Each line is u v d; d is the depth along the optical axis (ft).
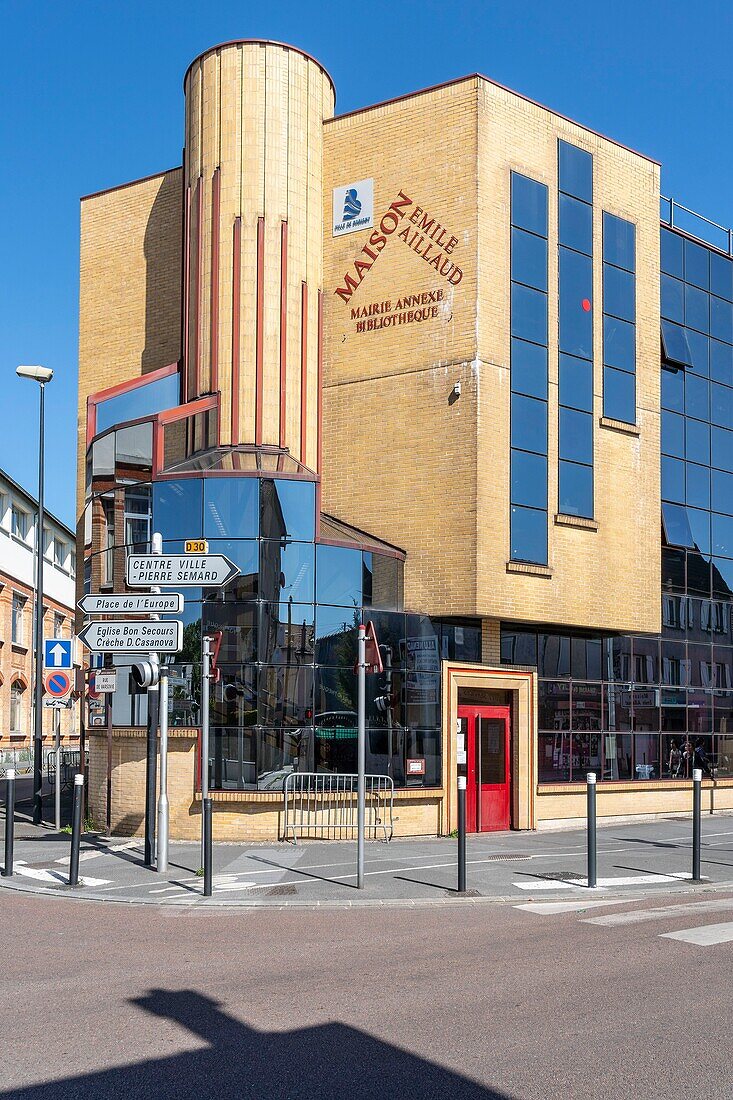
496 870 49.57
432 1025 24.41
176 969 30.01
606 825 73.56
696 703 83.20
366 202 70.54
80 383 83.35
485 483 64.44
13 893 44.06
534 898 42.93
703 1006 25.98
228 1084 20.65
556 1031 23.93
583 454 70.74
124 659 61.57
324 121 72.84
